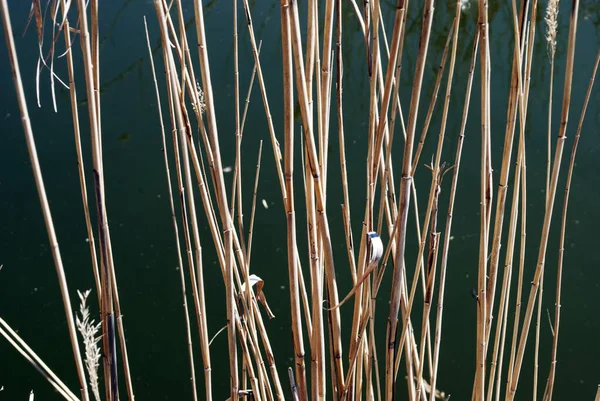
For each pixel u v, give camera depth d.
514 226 1.91
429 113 1.80
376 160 1.80
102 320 1.79
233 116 4.84
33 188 4.32
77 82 4.94
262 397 2.00
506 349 3.49
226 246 1.78
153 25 5.64
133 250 3.99
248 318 1.92
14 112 4.90
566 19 5.39
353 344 1.90
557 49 5.29
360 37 5.57
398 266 1.77
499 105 5.03
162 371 3.42
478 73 5.20
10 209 4.19
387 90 1.71
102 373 3.31
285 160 1.71
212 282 3.85
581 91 4.95
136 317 3.66
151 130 4.79
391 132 1.78
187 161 1.84
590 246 3.90
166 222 4.11
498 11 5.77
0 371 3.37
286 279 3.81
